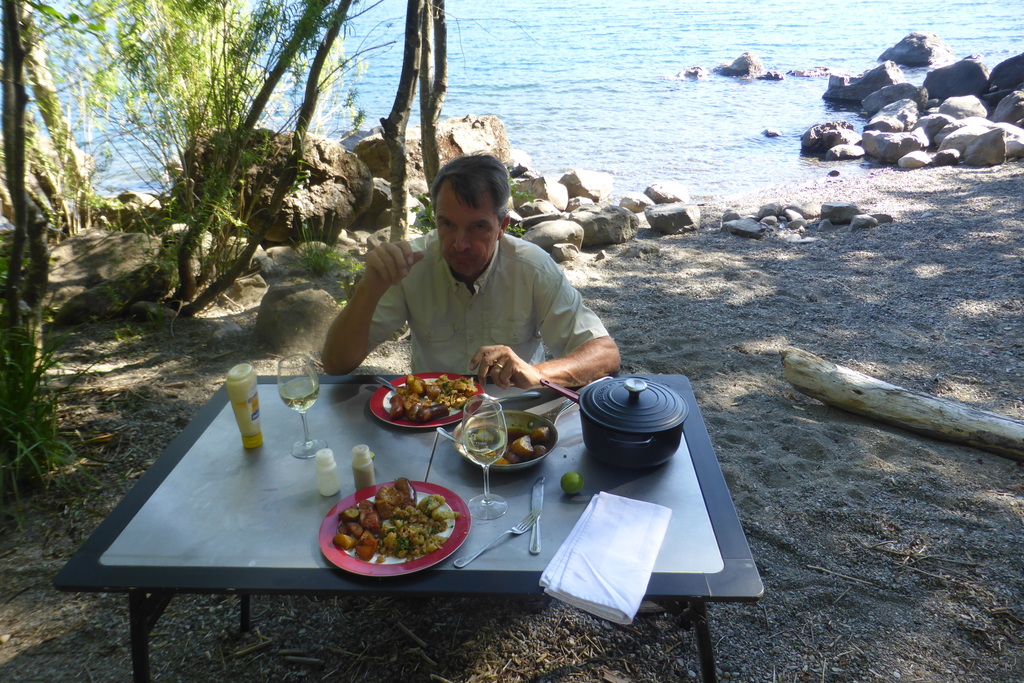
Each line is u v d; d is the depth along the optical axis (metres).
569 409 2.15
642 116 13.14
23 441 2.98
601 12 30.25
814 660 2.22
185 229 4.80
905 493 2.96
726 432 3.42
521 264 2.51
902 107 11.98
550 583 1.45
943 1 33.00
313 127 6.48
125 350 4.18
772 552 2.66
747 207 7.71
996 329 4.57
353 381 2.34
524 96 14.91
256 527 1.66
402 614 2.40
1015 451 3.17
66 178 5.02
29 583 2.51
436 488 1.76
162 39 4.29
